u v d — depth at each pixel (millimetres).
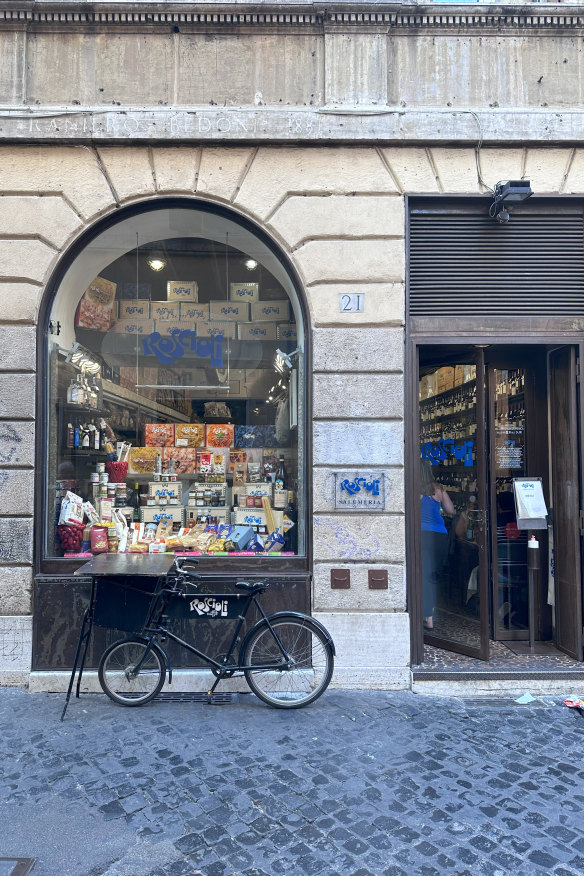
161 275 5562
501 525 5566
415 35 5016
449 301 4949
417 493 4824
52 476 4949
